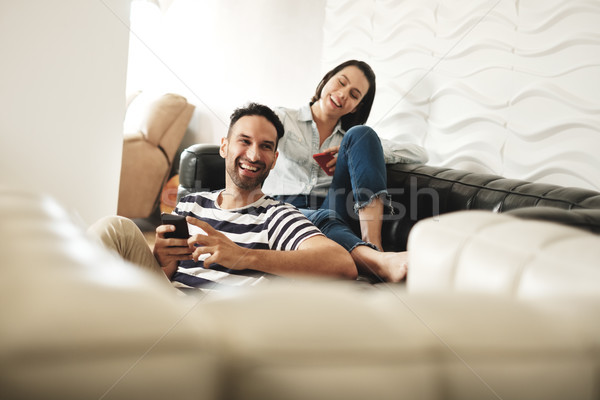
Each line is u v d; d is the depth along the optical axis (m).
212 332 0.10
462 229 0.19
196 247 1.14
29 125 1.57
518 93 1.64
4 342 0.09
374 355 0.10
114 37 1.63
